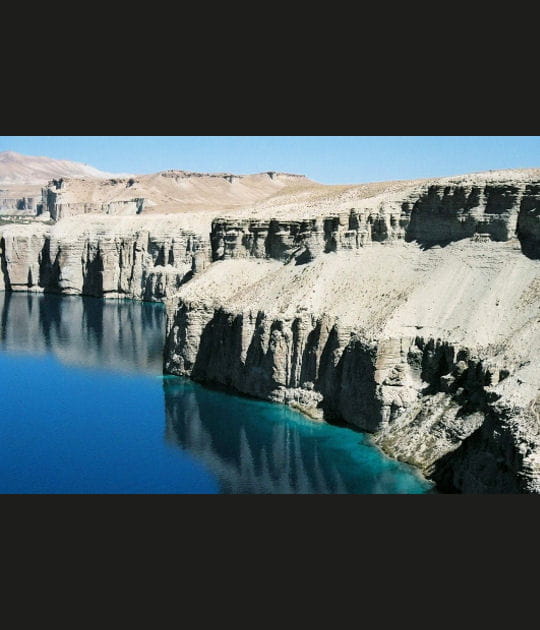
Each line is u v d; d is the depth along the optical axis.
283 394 94.81
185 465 75.56
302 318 93.00
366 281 94.50
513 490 57.41
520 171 93.62
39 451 80.25
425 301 86.06
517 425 59.56
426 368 80.75
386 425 81.06
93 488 69.62
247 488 68.88
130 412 93.31
